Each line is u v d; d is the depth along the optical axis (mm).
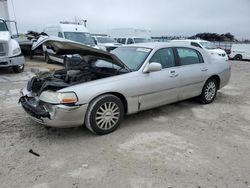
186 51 5422
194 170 3129
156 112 5289
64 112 3648
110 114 4113
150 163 3268
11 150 3574
